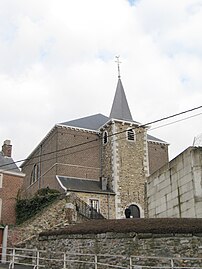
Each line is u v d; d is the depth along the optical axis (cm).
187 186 1538
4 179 3133
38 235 1953
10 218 2998
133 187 3431
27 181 4300
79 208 2750
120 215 3266
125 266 1393
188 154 1545
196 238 1253
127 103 3969
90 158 3647
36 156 4116
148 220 1533
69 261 1548
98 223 1719
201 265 1217
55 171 3475
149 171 3825
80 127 3709
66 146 3594
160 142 4084
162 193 1775
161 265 1291
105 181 3428
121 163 3484
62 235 1747
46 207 2578
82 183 3438
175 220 1425
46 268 1770
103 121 4069
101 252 1509
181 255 1262
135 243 1384
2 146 3522
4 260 2038
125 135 3609
